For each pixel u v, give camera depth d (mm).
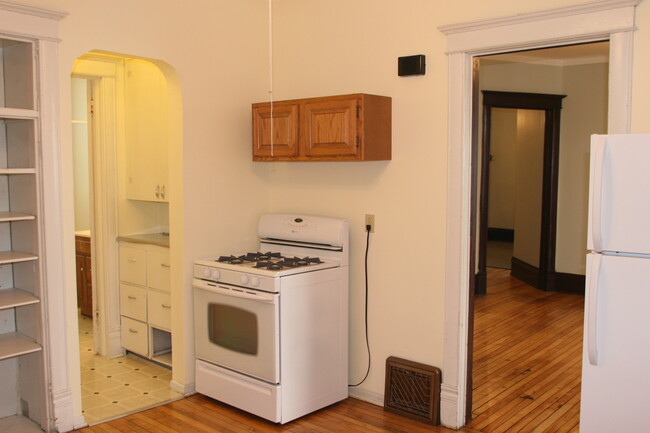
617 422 2252
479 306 6137
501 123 10844
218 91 3854
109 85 4445
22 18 2918
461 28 3121
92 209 4574
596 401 2289
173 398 3764
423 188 3393
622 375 2227
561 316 5734
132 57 3482
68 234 3189
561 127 6555
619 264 2191
